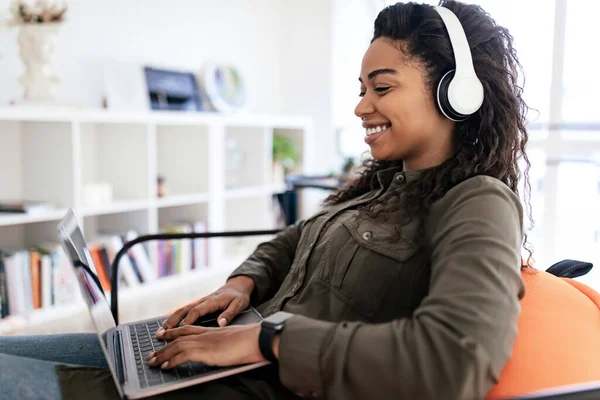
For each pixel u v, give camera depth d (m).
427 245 0.92
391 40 0.97
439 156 1.01
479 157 0.98
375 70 0.97
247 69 4.14
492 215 0.80
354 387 0.74
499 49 1.01
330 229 1.08
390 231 0.97
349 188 1.31
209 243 3.48
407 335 0.73
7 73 2.78
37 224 2.85
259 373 0.92
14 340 1.09
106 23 3.22
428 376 0.69
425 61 0.95
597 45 2.80
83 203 2.84
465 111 0.95
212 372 0.84
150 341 1.01
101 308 1.03
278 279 1.28
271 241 1.36
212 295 1.15
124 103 3.18
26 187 2.88
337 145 4.16
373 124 1.00
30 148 2.84
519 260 0.80
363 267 0.96
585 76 2.85
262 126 3.77
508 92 1.00
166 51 3.58
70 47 3.05
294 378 0.78
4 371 0.85
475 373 0.68
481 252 0.75
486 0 3.08
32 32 2.65
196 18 3.75
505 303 0.72
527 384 0.84
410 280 0.92
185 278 3.31
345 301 0.96
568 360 0.90
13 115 2.39
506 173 1.00
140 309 2.82
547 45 2.94
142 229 3.13
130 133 3.11
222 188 3.48
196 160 3.43
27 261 2.55
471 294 0.71
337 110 4.17
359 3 3.97
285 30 4.34
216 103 3.67
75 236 1.09
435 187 0.95
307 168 4.07
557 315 1.00
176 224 3.35
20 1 2.64
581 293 1.13
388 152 1.00
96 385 0.88
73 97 3.08
